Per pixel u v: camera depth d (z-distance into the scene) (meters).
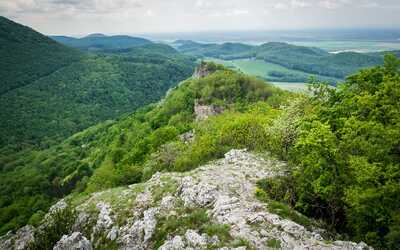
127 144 113.44
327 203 29.80
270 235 21.80
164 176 38.81
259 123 49.75
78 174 106.81
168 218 29.09
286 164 35.16
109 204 36.56
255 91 125.19
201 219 26.59
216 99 119.69
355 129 26.23
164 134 78.19
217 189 30.67
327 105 35.97
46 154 161.38
